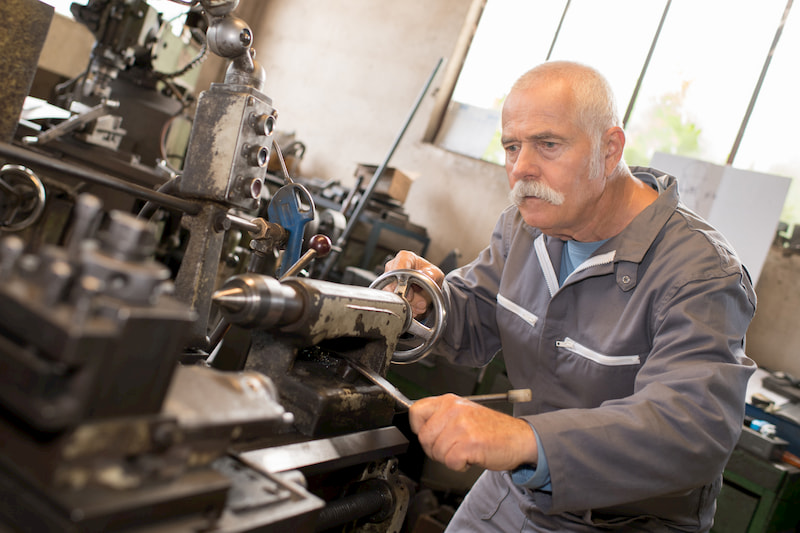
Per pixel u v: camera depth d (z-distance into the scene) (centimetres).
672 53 407
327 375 97
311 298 84
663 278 114
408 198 470
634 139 412
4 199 112
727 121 381
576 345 129
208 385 58
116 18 236
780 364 327
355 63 521
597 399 127
